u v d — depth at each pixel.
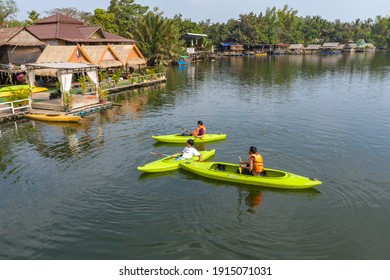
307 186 11.67
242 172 12.62
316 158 14.84
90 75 26.14
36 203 11.27
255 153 12.38
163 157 15.11
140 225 9.93
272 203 11.04
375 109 25.14
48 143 17.42
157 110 25.55
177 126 20.80
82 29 46.97
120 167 14.08
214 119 22.47
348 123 21.00
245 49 112.19
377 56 103.94
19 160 15.05
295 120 21.91
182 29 92.06
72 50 30.80
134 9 75.88
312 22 136.25
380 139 17.55
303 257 8.49
